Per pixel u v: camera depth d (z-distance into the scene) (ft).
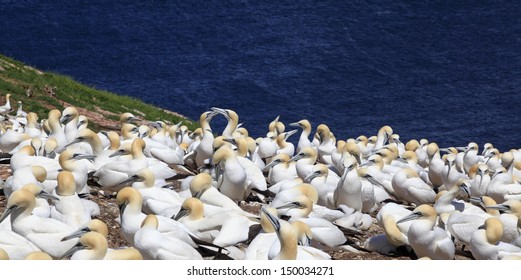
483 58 396.37
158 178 71.87
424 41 422.41
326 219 60.90
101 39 411.34
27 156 66.74
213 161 69.15
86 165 69.56
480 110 321.32
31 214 51.11
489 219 55.98
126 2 476.95
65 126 87.92
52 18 435.53
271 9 477.36
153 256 48.29
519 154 100.12
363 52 401.49
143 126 91.35
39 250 48.88
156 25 441.68
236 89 339.98
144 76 357.00
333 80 358.64
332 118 310.45
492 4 479.82
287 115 311.68
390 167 81.05
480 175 79.30
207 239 53.62
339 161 83.61
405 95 341.21
